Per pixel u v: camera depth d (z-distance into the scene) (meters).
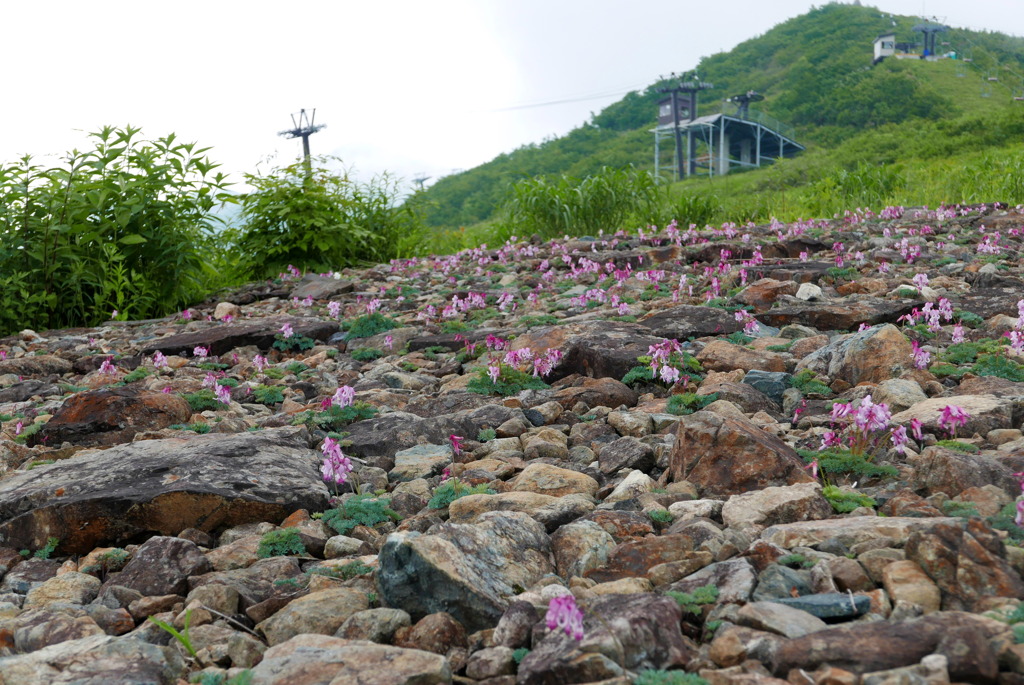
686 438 3.86
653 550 2.95
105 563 3.40
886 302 6.95
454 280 10.94
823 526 2.96
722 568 2.70
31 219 9.48
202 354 7.39
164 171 10.27
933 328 6.19
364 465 4.42
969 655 2.03
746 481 3.62
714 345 5.95
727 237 12.22
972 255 9.46
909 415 4.29
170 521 3.60
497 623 2.64
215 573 3.13
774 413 4.88
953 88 100.00
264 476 3.89
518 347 6.63
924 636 2.12
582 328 6.63
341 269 13.79
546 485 3.83
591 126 123.00
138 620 2.92
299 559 3.33
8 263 9.55
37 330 9.59
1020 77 102.69
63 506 3.60
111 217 10.15
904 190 18.11
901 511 3.21
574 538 3.12
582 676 2.16
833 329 6.74
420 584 2.71
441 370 6.55
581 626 2.13
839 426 4.29
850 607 2.39
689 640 2.39
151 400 5.24
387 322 7.99
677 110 95.94
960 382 5.16
